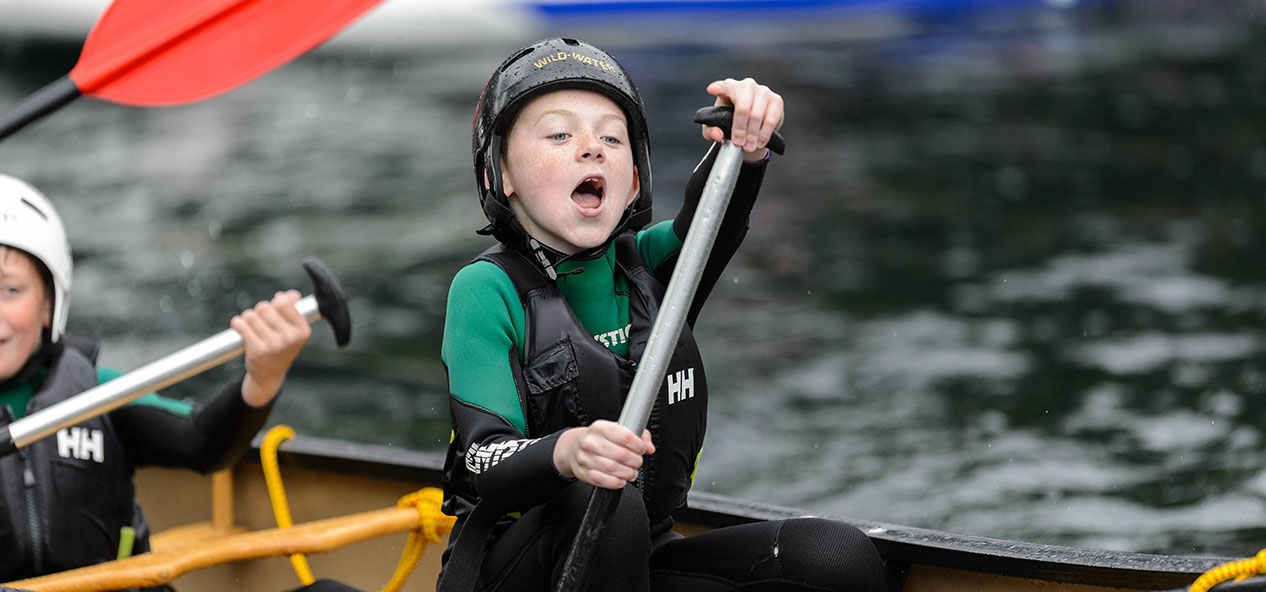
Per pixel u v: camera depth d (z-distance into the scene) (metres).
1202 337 24.33
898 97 54.97
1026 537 17.09
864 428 20.86
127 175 41.28
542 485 4.49
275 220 35.62
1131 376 22.59
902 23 77.75
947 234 33.22
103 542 6.48
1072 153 42.91
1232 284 27.66
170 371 5.46
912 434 20.58
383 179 40.88
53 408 5.58
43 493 6.25
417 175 41.44
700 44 71.94
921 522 17.64
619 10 83.25
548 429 4.89
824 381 23.03
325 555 8.45
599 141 4.96
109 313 27.38
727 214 5.30
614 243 5.29
